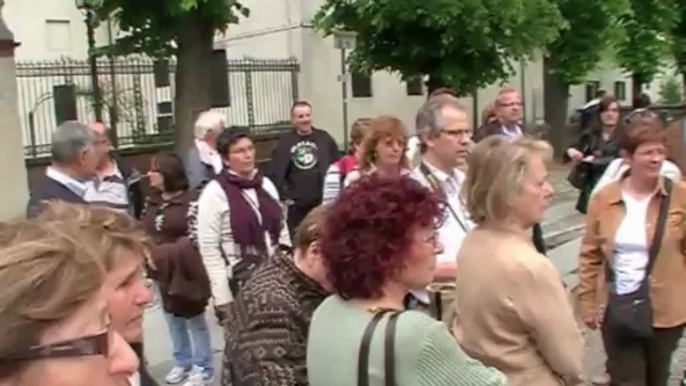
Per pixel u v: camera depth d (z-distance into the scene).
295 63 19.28
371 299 2.26
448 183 3.87
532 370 2.86
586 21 20.70
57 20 19.91
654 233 4.24
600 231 4.43
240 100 17.97
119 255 1.55
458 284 3.02
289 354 2.63
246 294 2.74
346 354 2.16
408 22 13.15
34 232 1.27
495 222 2.96
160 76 17.12
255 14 19.78
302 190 8.09
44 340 1.17
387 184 2.31
